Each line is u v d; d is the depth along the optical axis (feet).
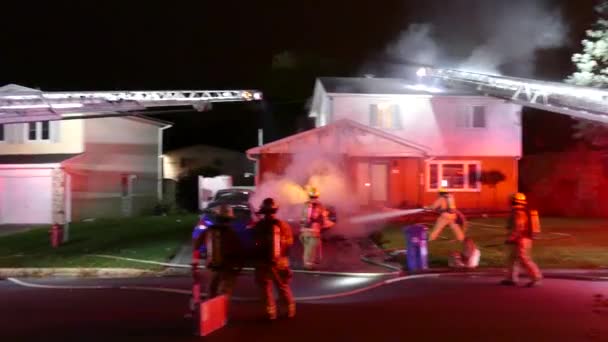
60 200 96.22
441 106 102.32
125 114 76.02
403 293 39.91
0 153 101.76
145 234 74.74
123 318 32.71
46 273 52.44
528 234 41.98
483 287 41.98
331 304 36.22
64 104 68.44
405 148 95.61
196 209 120.98
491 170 103.60
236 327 30.17
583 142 102.27
